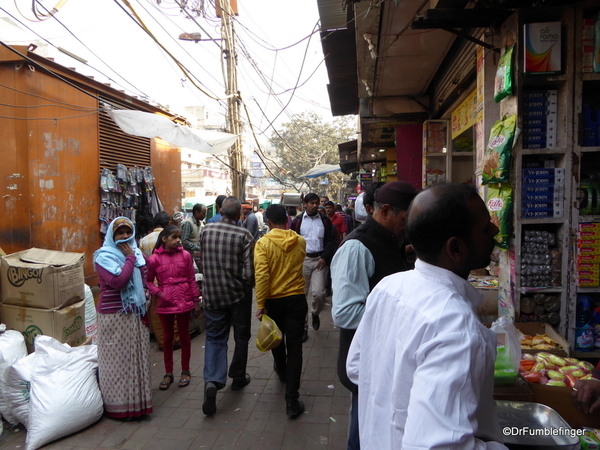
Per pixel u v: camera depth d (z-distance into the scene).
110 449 2.99
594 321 2.95
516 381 2.05
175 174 10.60
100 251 3.35
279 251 3.48
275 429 3.19
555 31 2.80
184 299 4.02
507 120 2.97
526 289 2.93
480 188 4.38
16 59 5.84
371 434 1.22
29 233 6.03
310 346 4.95
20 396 3.26
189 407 3.59
